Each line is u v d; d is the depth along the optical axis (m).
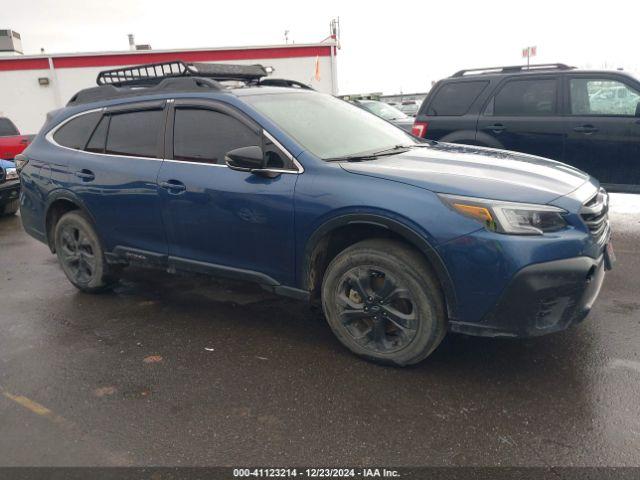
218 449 2.58
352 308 3.33
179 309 4.40
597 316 3.92
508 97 6.71
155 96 4.16
